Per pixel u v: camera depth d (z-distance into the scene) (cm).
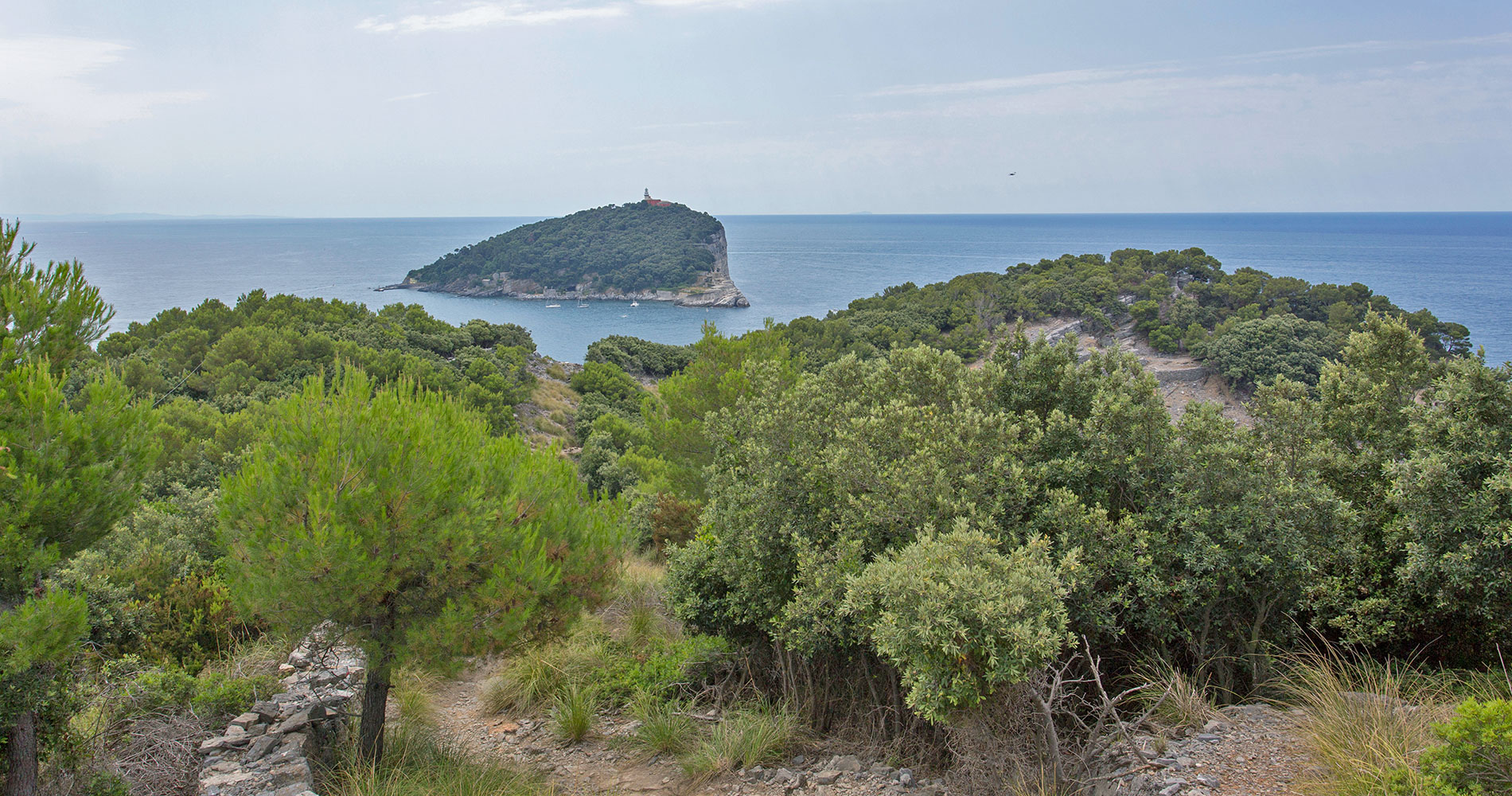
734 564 678
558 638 695
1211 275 8269
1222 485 534
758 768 587
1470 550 515
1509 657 550
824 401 738
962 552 456
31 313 487
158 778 525
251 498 537
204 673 714
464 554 552
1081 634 544
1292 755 438
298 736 579
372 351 3694
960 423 595
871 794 515
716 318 15062
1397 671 571
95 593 661
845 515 590
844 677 663
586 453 2752
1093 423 605
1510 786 315
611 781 602
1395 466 578
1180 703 498
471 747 686
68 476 466
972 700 425
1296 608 557
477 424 730
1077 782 449
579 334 12925
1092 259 9069
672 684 771
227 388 3097
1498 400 562
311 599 516
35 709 460
